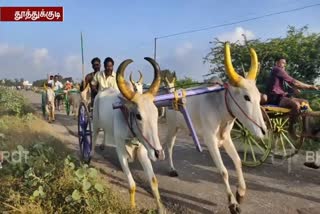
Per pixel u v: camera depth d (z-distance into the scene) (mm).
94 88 7707
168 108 7148
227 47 5277
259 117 5133
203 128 5859
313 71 12188
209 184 6730
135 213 4910
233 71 5301
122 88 4707
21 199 4809
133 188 5254
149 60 4906
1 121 10836
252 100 5156
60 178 5203
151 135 4625
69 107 18531
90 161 7598
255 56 5539
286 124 7172
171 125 7215
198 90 5703
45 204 4703
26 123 11633
